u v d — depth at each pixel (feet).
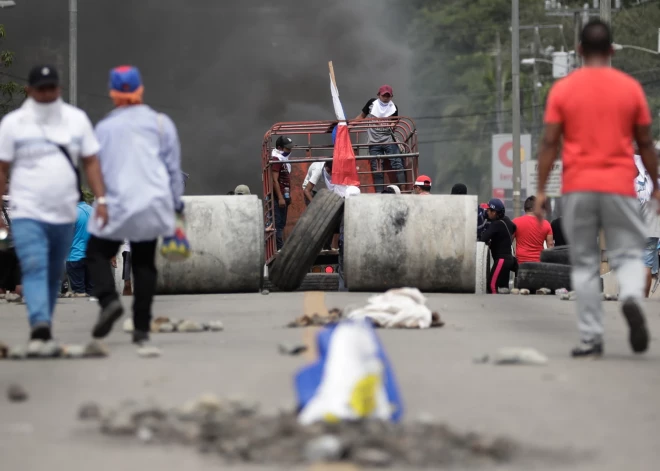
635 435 42.01
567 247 137.39
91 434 42.42
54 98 67.51
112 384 53.42
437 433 39.93
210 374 55.93
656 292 134.62
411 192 142.72
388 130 142.10
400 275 116.57
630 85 61.41
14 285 134.62
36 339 66.74
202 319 88.58
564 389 51.44
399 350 65.57
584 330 62.80
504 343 69.67
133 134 68.23
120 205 67.67
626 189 61.11
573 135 61.62
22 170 67.46
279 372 56.29
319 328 79.30
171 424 42.22
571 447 40.06
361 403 40.81
